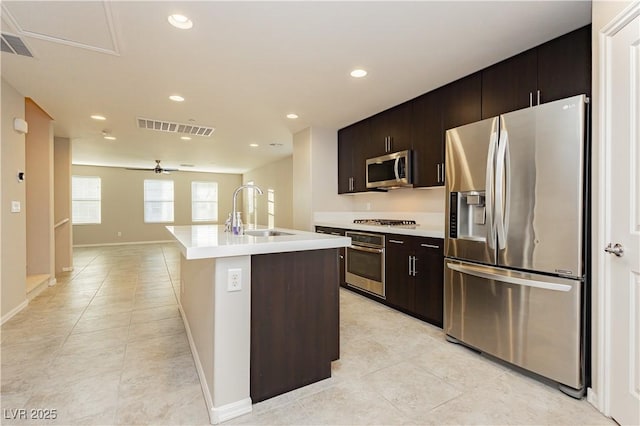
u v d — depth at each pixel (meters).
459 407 1.70
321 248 1.87
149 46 2.28
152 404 1.72
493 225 2.13
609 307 1.61
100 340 2.56
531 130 1.93
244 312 1.67
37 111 4.02
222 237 1.99
